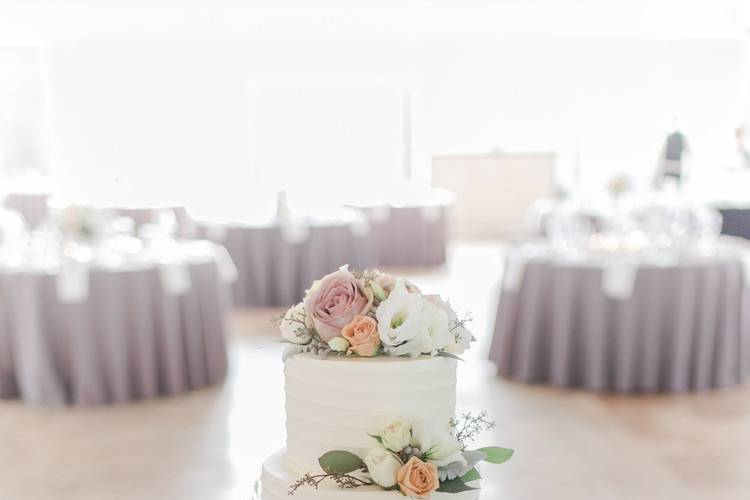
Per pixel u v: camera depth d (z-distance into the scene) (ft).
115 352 13.29
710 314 13.71
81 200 28.27
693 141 37.22
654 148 37.22
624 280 13.33
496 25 34.09
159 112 36.40
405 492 4.35
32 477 10.33
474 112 37.24
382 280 5.03
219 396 13.84
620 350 13.67
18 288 13.09
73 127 36.14
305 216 22.34
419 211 27.84
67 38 34.99
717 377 14.05
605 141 37.40
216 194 33.01
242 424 12.35
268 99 36.78
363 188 31.58
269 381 14.70
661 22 33.27
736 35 35.70
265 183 36.58
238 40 36.37
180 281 13.62
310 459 4.86
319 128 37.01
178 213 23.09
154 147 36.58
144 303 13.39
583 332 13.89
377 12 31.65
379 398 4.63
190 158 36.76
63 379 13.33
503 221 36.14
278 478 4.75
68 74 35.76
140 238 15.38
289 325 4.98
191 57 36.29
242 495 9.69
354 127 37.06
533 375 14.46
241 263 21.42
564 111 37.29
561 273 13.83
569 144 37.37
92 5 30.14
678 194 20.06
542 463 10.66
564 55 36.91
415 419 4.56
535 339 14.33
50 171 36.27
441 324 4.80
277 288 21.53
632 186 19.61
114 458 10.97
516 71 37.06
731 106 37.06
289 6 30.63
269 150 37.04
